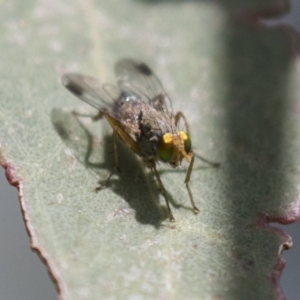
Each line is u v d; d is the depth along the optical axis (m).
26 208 0.09
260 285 0.09
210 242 0.09
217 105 0.10
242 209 0.09
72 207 0.09
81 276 0.09
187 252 0.09
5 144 0.09
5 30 0.10
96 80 0.10
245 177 0.09
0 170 0.10
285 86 0.10
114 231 0.09
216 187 0.09
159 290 0.09
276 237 0.09
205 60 0.10
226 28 0.10
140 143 0.09
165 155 0.09
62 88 0.10
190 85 0.10
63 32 0.10
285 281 0.10
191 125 0.10
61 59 0.10
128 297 0.09
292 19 0.11
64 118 0.09
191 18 0.10
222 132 0.09
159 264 0.09
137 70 0.10
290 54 0.10
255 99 0.10
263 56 0.10
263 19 0.10
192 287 0.09
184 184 0.09
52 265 0.09
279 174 0.09
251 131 0.09
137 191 0.09
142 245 0.09
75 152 0.09
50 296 0.10
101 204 0.09
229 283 0.09
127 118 0.09
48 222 0.09
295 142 0.09
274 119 0.10
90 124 0.09
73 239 0.09
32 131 0.09
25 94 0.09
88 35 0.10
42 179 0.09
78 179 0.09
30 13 0.10
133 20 0.10
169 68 0.10
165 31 0.10
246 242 0.09
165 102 0.10
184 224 0.09
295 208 0.09
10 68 0.10
